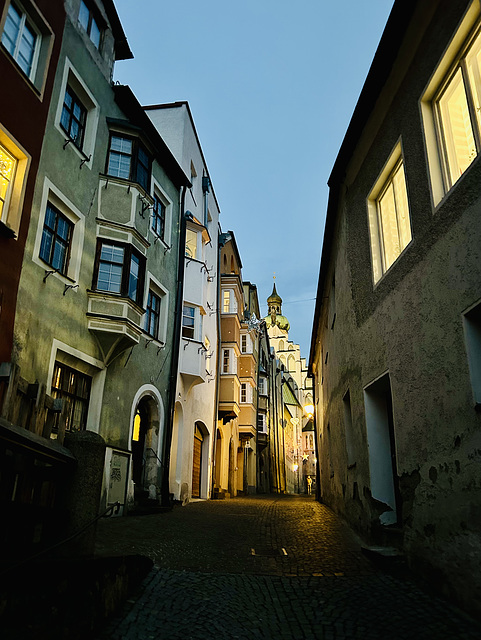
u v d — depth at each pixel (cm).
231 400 2419
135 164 1350
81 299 1141
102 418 1173
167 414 1526
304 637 454
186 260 1788
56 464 566
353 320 955
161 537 866
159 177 1570
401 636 443
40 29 1034
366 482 844
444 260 562
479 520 466
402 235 746
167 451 1488
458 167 588
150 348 1444
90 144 1231
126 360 1300
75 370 1119
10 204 905
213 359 2255
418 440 612
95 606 447
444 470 541
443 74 611
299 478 6725
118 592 507
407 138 687
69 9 1165
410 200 668
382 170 788
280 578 636
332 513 1379
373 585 593
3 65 880
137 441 1443
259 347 3822
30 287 941
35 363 942
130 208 1295
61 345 1038
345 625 479
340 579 627
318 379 2180
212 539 892
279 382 5078
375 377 793
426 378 596
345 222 1022
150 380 1430
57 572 393
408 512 633
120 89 1359
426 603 516
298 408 6912
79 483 588
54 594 385
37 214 975
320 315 1691
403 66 706
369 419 834
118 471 1181
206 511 1388
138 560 586
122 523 1006
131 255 1280
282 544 862
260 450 3819
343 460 1153
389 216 805
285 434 5494
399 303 694
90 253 1193
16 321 886
